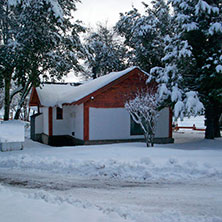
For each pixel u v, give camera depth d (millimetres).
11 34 16703
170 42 15391
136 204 5191
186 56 13555
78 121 16922
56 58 16469
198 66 15367
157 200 5438
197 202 5289
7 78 17641
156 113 13211
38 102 23203
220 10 14227
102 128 15891
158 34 24047
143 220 4297
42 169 8469
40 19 14930
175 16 15570
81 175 7715
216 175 7324
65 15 17984
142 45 24891
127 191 6117
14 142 12750
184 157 9492
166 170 7793
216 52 14086
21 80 15750
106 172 7848
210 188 6262
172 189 6234
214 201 5344
